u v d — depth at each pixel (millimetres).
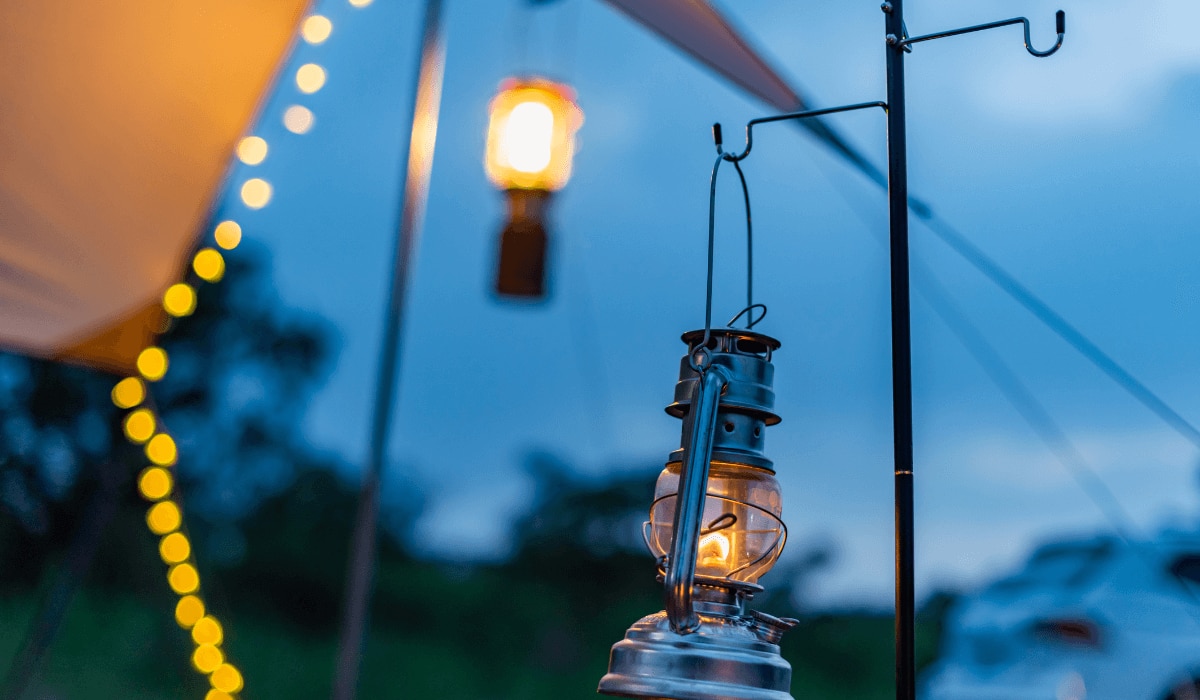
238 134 2957
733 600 944
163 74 2734
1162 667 3891
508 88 3096
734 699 849
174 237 3137
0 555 10250
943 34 1083
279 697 9109
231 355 13109
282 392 13102
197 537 11781
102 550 10023
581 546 12000
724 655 868
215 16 2654
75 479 10539
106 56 2637
